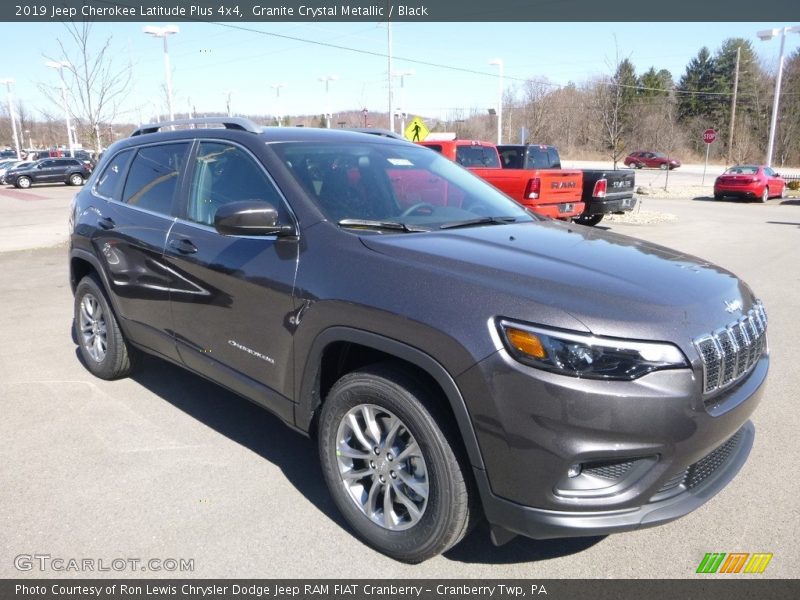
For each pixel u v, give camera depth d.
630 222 16.41
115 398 4.51
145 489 3.32
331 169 3.46
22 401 4.45
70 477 3.43
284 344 3.07
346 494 2.91
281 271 3.06
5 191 32.38
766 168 24.52
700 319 2.46
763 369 2.89
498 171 12.12
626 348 2.26
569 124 62.31
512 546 2.90
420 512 2.64
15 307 7.22
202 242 3.56
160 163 4.16
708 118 68.62
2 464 3.57
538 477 2.30
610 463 2.33
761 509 3.18
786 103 57.62
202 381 4.86
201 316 3.60
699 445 2.38
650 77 71.94
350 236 2.94
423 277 2.60
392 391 2.62
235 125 3.75
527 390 2.27
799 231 14.56
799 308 7.22
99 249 4.47
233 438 3.91
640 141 58.38
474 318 2.38
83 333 4.96
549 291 2.43
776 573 2.70
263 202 2.99
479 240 3.00
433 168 4.04
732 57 68.81
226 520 3.06
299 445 3.83
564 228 3.57
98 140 18.39
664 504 2.44
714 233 14.15
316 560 2.79
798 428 4.09
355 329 2.71
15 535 2.93
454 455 2.50
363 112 37.66
